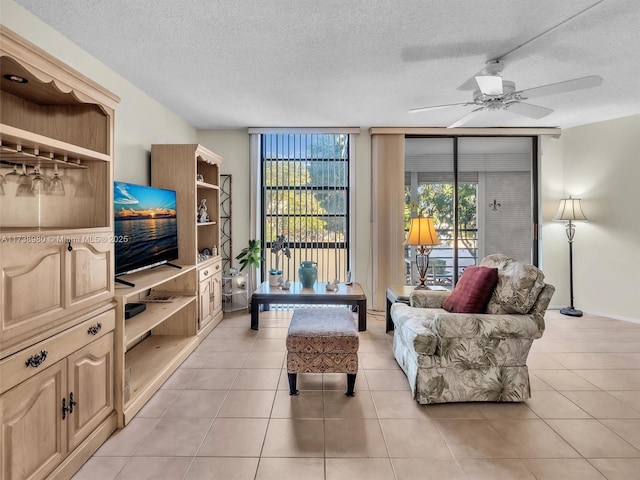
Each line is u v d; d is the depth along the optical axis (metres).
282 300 3.70
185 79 2.96
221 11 2.01
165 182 3.35
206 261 3.61
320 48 2.44
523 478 1.63
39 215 1.92
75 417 1.67
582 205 4.52
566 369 2.83
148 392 2.32
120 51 2.47
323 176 4.64
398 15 2.05
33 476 1.41
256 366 2.87
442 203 4.72
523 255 4.71
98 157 1.85
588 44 2.38
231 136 4.61
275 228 4.67
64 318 1.61
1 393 1.28
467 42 2.36
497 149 4.69
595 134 4.38
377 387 2.53
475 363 2.29
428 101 3.51
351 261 4.64
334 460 1.75
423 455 1.79
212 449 1.83
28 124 1.89
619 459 1.76
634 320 4.13
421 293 3.08
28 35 2.00
